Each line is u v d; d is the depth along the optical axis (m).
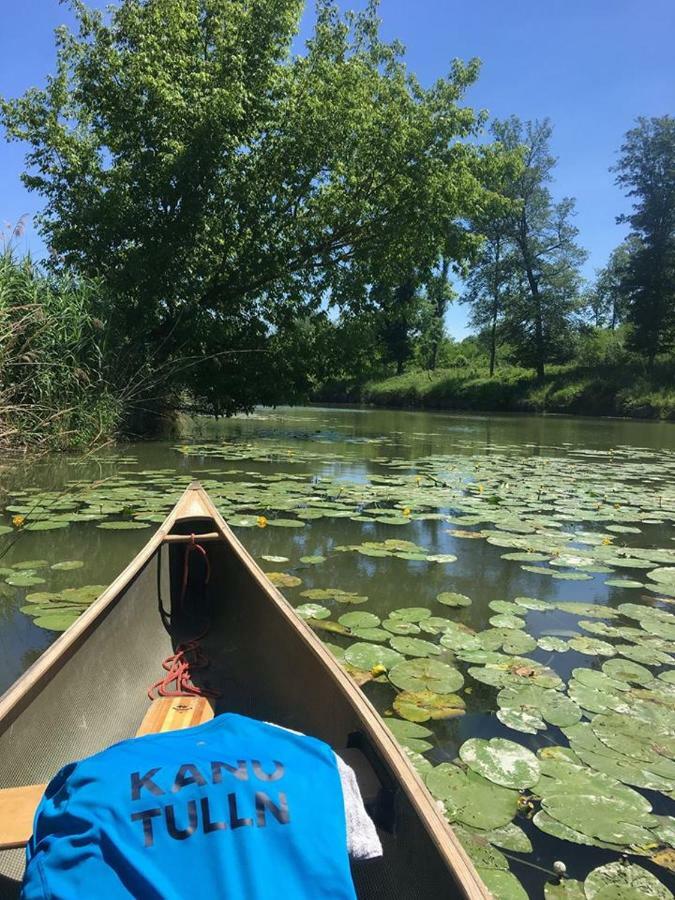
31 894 1.17
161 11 12.55
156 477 8.36
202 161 12.20
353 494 7.49
